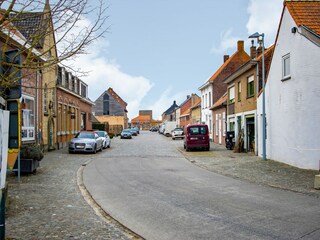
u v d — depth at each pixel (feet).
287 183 39.27
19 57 21.90
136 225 22.86
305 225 22.04
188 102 276.82
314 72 48.70
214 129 128.57
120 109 305.73
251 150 80.59
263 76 62.03
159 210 26.84
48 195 32.71
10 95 24.22
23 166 45.29
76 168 54.54
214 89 137.69
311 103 49.08
